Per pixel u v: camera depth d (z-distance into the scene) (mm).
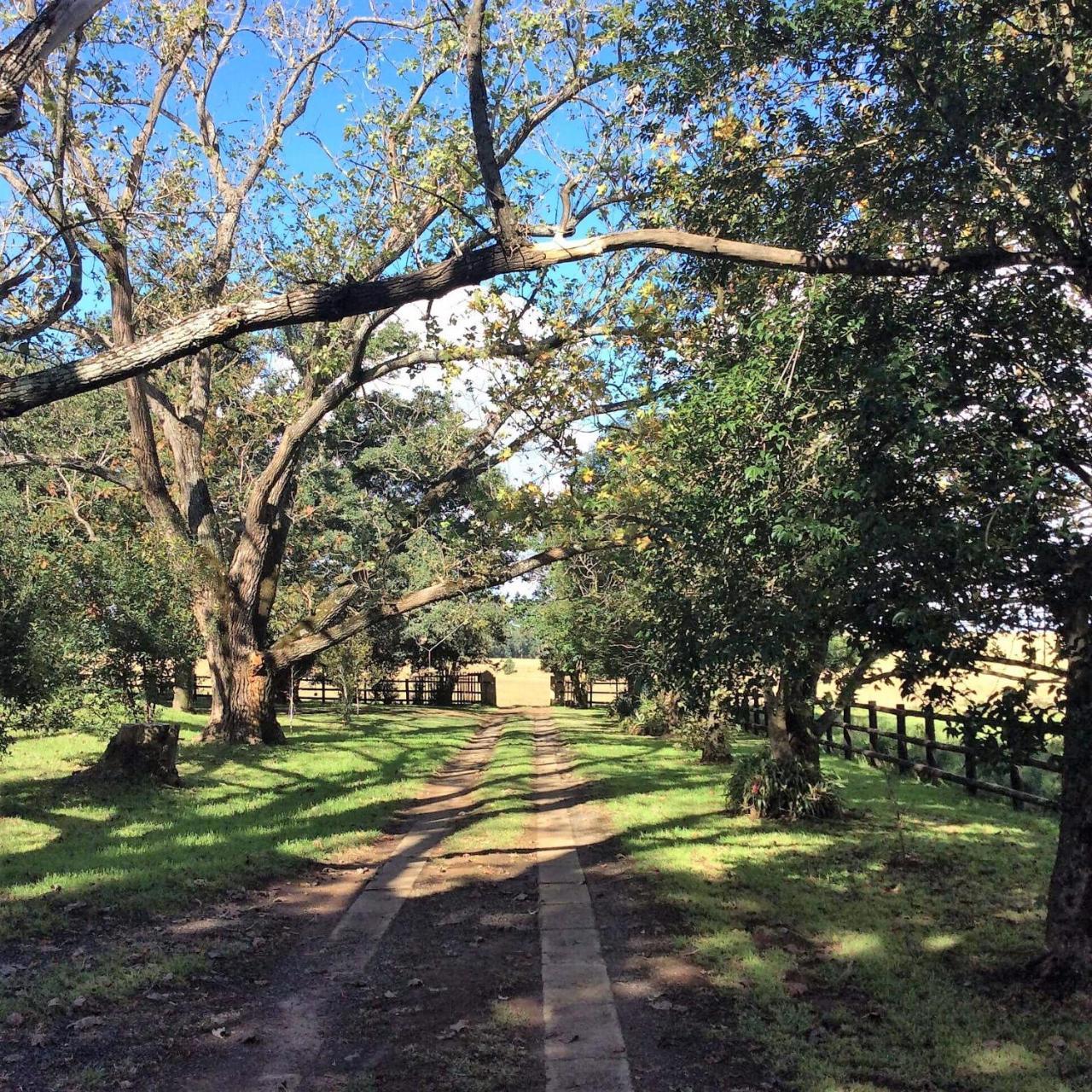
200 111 16031
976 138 4281
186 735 17641
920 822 9547
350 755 15664
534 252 4598
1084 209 4387
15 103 3998
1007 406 4035
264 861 7855
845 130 5434
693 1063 4035
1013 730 4168
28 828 8680
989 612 4055
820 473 4133
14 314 8633
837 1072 3885
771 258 4453
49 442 17375
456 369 9875
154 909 6375
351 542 25844
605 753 16359
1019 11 4680
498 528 13297
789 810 9695
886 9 4609
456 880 7551
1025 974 4938
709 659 4762
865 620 4148
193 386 17875
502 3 10742
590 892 7098
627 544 8781
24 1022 4379
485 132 4582
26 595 9352
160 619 12180
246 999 4832
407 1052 4188
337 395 15656
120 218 9070
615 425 9469
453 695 35188
